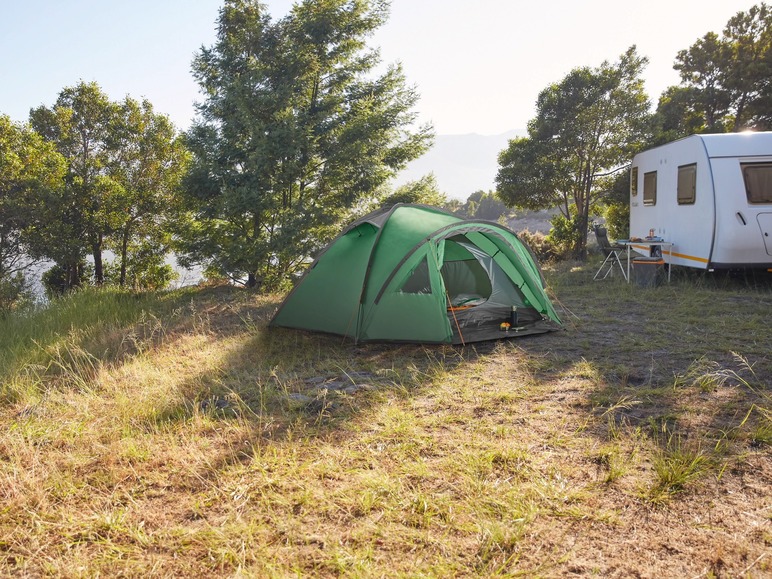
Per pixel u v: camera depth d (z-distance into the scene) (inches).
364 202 548.7
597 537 110.7
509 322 289.6
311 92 549.6
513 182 710.5
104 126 895.7
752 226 370.6
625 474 133.6
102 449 154.0
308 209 494.3
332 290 283.4
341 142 506.9
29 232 745.6
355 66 554.3
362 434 162.6
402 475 136.8
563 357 237.0
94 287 525.3
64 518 121.6
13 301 621.0
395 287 261.7
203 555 109.0
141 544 112.3
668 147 437.1
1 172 700.0
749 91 770.2
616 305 355.3
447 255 311.6
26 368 228.7
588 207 704.4
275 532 115.3
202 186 499.8
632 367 220.5
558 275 508.7
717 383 193.8
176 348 273.9
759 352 231.3
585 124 663.8
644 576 98.7
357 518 119.9
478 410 179.8
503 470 138.1
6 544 113.3
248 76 478.0
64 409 186.5
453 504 122.6
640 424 162.4
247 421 172.2
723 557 102.7
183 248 531.5
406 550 108.8
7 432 165.8
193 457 148.8
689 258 407.5
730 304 339.9
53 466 143.4
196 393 202.5
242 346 270.7
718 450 143.4
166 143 871.7
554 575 99.7
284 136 467.8
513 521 114.1
